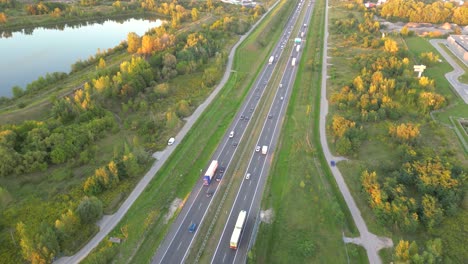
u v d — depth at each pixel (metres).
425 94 167.50
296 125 158.62
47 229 95.56
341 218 103.81
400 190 108.69
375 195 107.12
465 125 156.62
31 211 109.56
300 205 113.38
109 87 175.38
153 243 101.31
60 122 148.38
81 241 99.94
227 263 95.19
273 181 125.81
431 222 99.88
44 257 91.38
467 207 106.75
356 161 131.62
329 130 152.00
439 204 105.25
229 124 162.38
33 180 122.88
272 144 146.88
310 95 185.88
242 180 126.31
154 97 181.25
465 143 141.12
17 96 182.62
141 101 175.12
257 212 112.06
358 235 101.62
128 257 96.56
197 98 184.62
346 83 190.75
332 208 109.25
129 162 123.81
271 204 115.25
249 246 100.06
